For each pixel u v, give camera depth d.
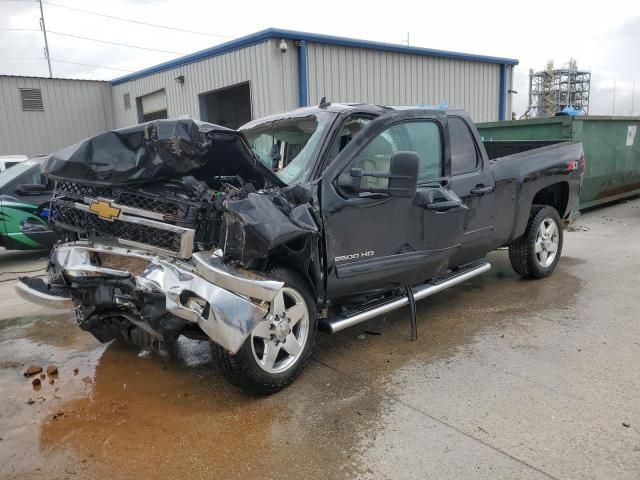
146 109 18.80
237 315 3.16
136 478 2.76
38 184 8.14
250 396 3.59
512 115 19.06
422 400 3.45
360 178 3.76
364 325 4.87
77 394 3.69
